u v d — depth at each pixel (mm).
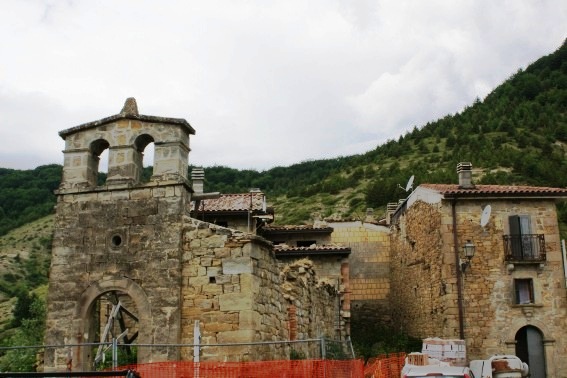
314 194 86812
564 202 55875
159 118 15719
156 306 14633
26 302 47562
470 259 26391
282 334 16844
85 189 15750
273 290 16266
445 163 81938
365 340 32188
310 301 20812
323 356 11688
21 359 20406
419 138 104438
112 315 15906
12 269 74062
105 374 5516
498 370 21188
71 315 15047
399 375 21438
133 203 15422
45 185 95812
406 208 32844
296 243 31703
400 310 33500
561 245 28109
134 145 15875
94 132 16156
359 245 36500
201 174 28766
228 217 26500
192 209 25172
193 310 14562
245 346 14109
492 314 26125
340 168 106750
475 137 94438
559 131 94000
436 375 15594
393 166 88438
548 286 26453
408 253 32125
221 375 12078
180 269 14797
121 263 15109
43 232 83938
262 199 28422
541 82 120688
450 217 27062
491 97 124375
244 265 14633
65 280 15297
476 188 28266
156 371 12148
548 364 25641
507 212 27141
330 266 27578
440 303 27016
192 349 14258
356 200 75250
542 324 26031
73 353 14766
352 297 35750
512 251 26625
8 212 90875
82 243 15445
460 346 22641
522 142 86875
